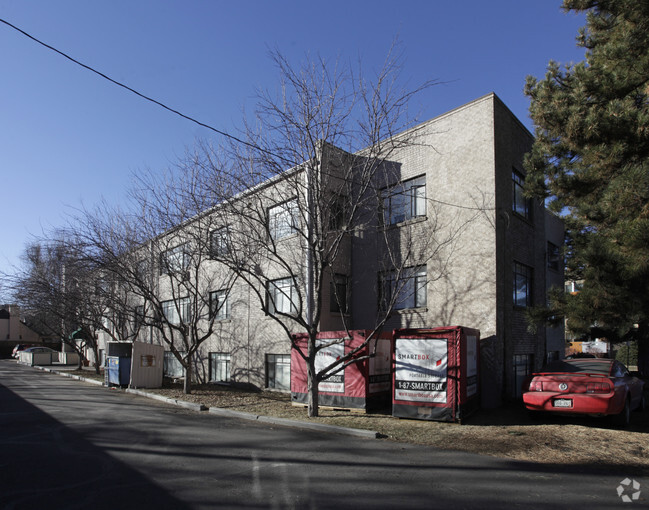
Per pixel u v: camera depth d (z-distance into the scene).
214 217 13.88
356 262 16.17
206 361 20.92
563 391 9.50
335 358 12.33
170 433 9.27
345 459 7.21
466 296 13.21
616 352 31.86
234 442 8.44
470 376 11.15
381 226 15.22
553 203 12.12
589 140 9.46
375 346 10.87
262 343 17.50
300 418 10.89
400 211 15.32
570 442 8.28
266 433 9.38
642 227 8.07
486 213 13.07
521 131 15.21
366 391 11.70
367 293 15.66
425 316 14.07
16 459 7.20
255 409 12.46
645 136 8.75
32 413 11.92
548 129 10.46
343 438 8.90
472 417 10.93
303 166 11.62
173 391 17.06
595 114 9.11
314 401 11.20
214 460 7.12
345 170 13.44
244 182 12.23
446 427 9.73
